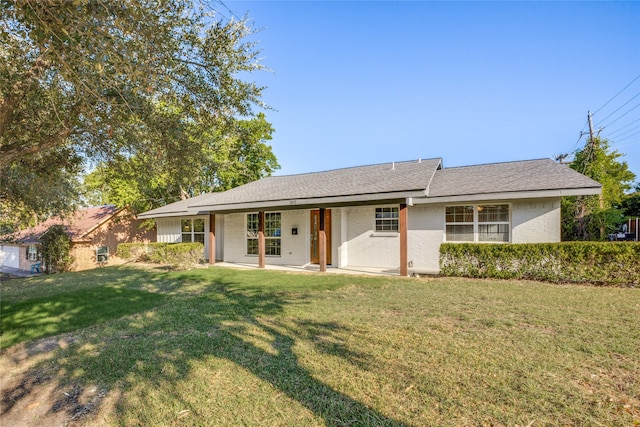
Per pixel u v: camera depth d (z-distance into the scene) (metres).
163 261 15.47
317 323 5.20
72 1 2.93
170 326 5.31
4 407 3.25
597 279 8.03
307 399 3.00
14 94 4.13
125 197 19.70
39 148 5.01
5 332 5.46
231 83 5.43
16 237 20.61
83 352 4.41
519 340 4.25
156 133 5.65
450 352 3.91
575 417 2.61
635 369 3.40
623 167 19.64
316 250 13.55
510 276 8.89
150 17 3.69
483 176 11.62
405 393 3.03
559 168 10.72
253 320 5.49
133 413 2.92
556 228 9.69
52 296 8.30
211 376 3.51
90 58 3.32
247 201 12.52
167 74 4.62
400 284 8.54
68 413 3.05
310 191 11.91
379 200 10.37
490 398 2.90
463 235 11.04
